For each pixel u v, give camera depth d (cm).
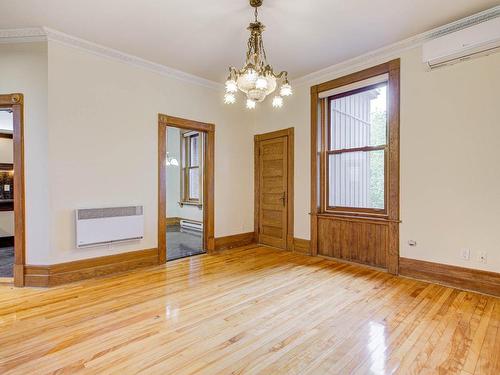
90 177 338
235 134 495
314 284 315
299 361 181
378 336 209
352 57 371
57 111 314
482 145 286
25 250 311
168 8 269
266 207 507
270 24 296
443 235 312
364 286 308
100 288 304
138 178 378
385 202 365
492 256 282
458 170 301
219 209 474
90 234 332
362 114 390
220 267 380
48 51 308
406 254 339
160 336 209
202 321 232
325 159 430
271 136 492
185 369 173
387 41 332
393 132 346
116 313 245
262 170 512
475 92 290
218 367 175
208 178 461
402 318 236
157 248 394
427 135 321
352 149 398
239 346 197
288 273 354
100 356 185
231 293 290
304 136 445
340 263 396
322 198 433
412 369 173
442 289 298
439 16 282
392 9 271
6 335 210
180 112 422
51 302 268
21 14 276
